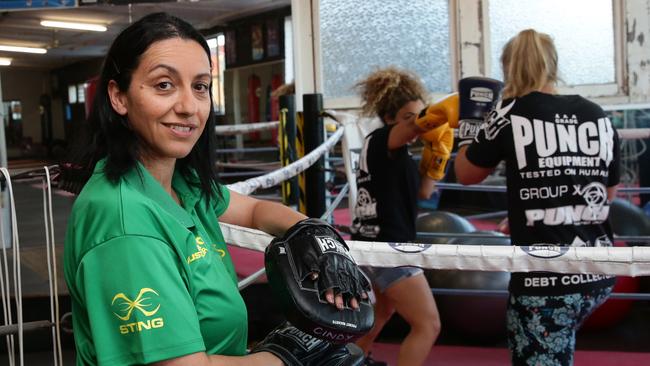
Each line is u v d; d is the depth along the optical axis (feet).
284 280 3.34
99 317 3.04
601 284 5.95
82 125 3.62
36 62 71.82
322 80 14.37
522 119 6.13
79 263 3.14
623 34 14.23
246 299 11.21
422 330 7.66
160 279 3.08
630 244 11.71
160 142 3.41
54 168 4.39
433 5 14.64
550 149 6.04
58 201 26.94
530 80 6.25
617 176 6.49
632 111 18.37
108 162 3.36
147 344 3.00
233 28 43.57
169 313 3.05
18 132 79.15
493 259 5.10
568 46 14.53
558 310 5.82
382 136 7.85
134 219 3.14
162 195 3.45
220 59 46.93
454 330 11.25
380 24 14.56
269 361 3.42
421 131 7.67
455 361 10.35
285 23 38.86
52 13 39.70
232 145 41.55
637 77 14.24
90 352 3.27
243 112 44.96
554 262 5.04
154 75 3.33
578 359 10.33
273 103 34.76
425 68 14.80
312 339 3.60
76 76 72.49
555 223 6.01
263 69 43.55
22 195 29.48
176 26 3.43
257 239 5.26
